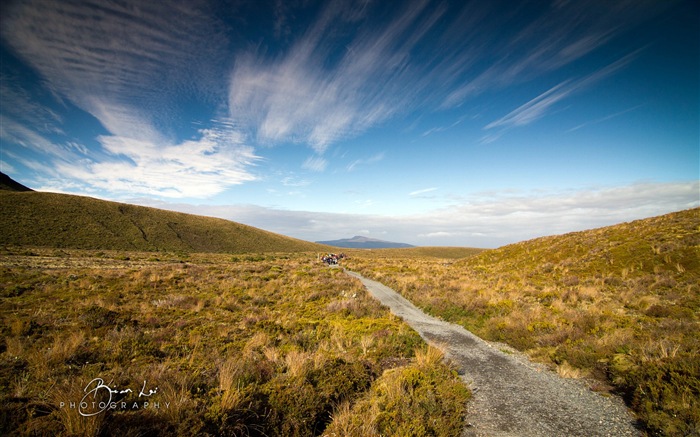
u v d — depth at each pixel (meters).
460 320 14.58
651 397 6.23
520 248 37.78
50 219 73.69
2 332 9.37
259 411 5.46
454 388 7.04
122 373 6.52
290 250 118.56
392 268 42.09
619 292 16.22
